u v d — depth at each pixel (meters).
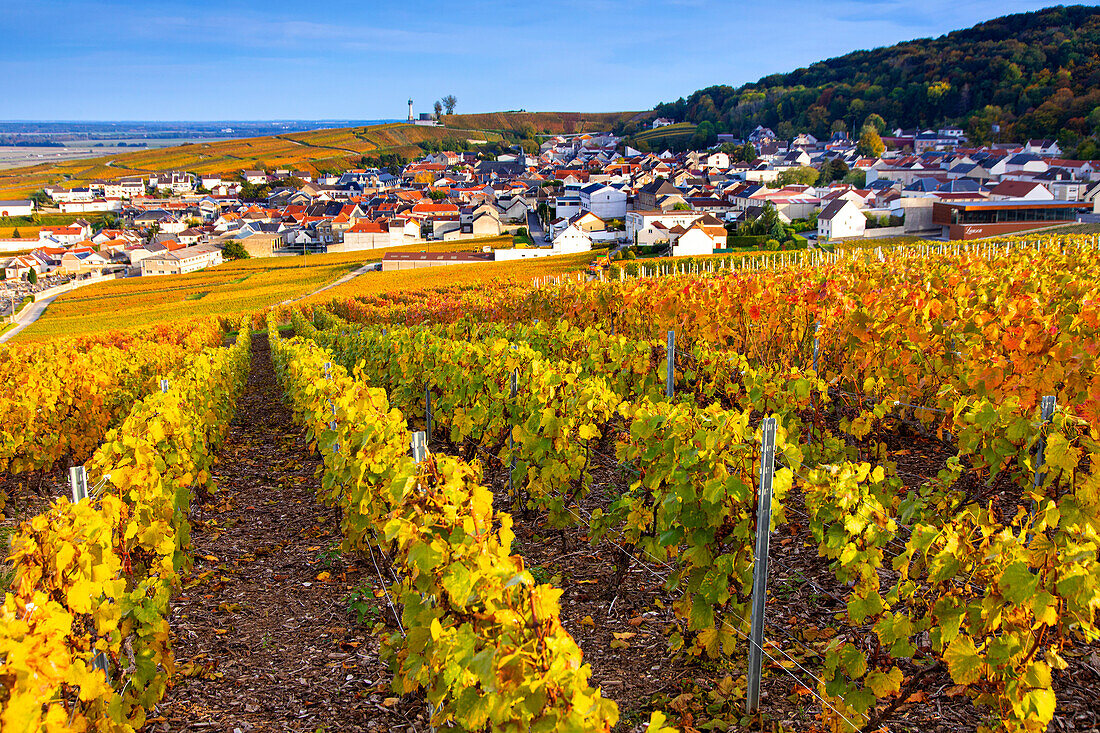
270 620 4.95
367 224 114.00
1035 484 4.61
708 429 3.98
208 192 192.62
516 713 2.31
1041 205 66.94
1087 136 113.75
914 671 3.62
